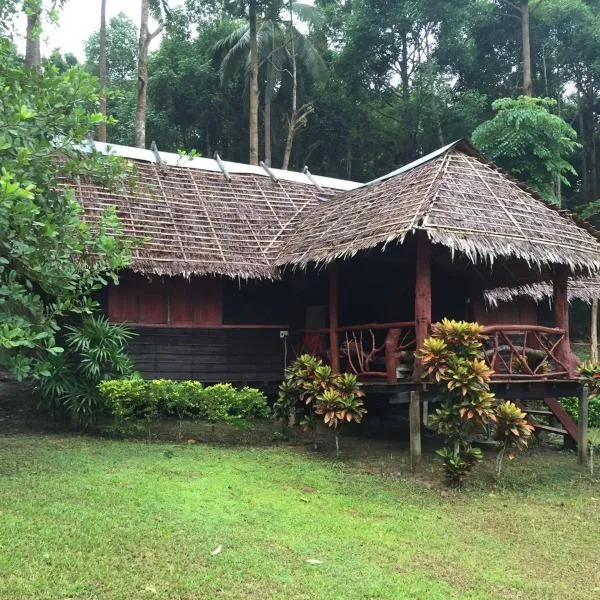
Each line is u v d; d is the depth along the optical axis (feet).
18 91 21.27
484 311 37.93
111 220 22.76
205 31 94.38
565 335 30.76
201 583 14.26
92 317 30.96
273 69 82.64
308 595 14.14
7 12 23.52
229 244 36.37
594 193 86.43
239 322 37.11
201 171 43.45
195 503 19.98
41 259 20.57
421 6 85.10
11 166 19.06
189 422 33.47
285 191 44.68
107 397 29.01
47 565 14.61
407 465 27.27
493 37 90.79
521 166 61.87
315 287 38.96
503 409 25.12
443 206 27.37
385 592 14.58
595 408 39.70
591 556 18.02
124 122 93.91
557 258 27.91
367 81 94.02
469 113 86.02
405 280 37.96
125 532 16.89
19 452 25.88
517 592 15.30
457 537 18.97
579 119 90.17
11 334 17.95
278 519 19.29
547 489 25.11
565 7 83.61
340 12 99.04
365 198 34.30
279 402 30.63
